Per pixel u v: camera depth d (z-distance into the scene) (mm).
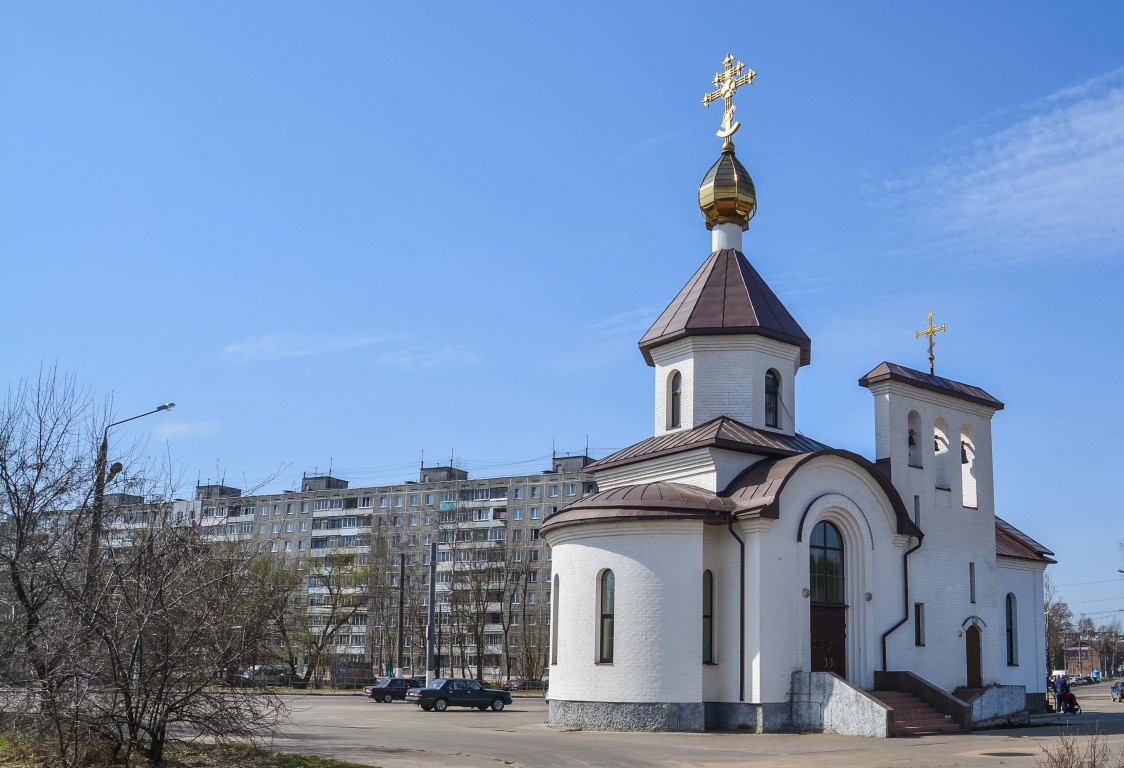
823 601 32875
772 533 31516
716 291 38000
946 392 38281
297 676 79375
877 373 37094
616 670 31391
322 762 20688
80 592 18438
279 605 20188
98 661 18016
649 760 22906
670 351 38312
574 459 113000
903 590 34812
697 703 30625
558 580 34031
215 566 19484
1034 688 43094
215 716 18875
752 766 21781
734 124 40531
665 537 31688
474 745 26078
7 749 19484
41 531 22562
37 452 23656
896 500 34781
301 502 122688
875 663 33438
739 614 31375
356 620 111062
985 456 39719
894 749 25500
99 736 18656
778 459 34250
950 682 35750
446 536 106000
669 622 31156
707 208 39969
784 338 37312
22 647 19688
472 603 96750
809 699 30547
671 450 34812
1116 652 158250
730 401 36656
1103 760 19906
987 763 22188
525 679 84500
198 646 18688
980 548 38344
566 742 27109
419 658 106875
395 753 23750
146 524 20406
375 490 119375
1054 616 141375
